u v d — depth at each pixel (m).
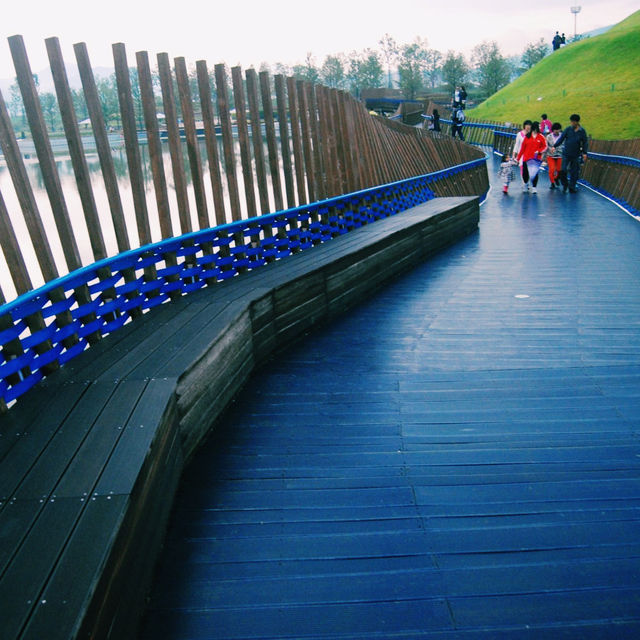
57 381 3.15
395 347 5.10
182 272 4.69
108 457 2.41
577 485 3.05
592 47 77.69
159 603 2.34
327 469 3.28
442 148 13.80
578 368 4.53
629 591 2.32
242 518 2.87
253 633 2.19
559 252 8.59
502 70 115.00
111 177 4.10
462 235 10.01
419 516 2.84
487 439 3.55
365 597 2.34
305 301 5.37
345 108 7.75
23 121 52.03
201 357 3.47
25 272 3.29
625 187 13.34
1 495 2.18
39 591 1.74
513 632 2.15
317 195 7.00
